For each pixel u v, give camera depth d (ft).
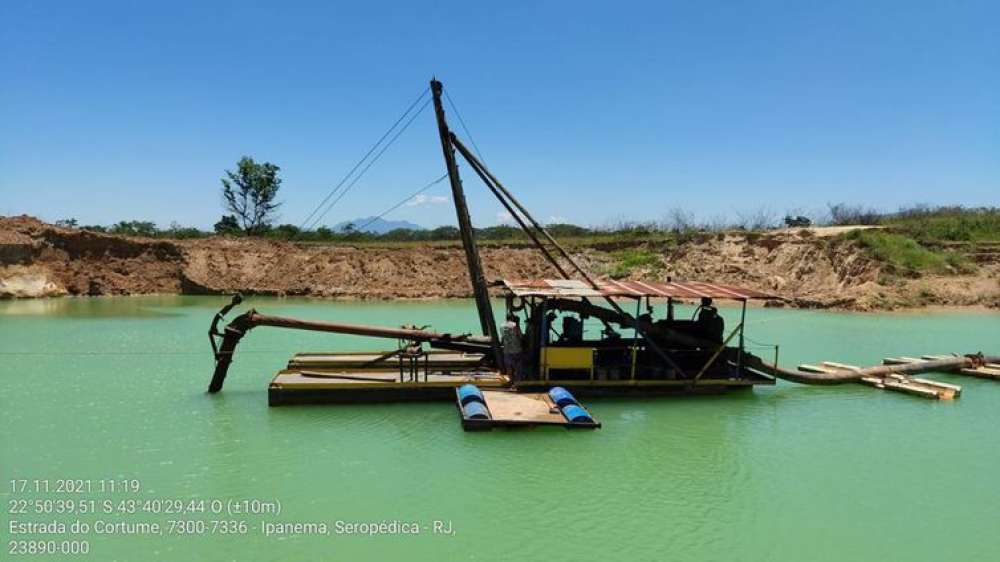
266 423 51.52
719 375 64.08
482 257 183.73
